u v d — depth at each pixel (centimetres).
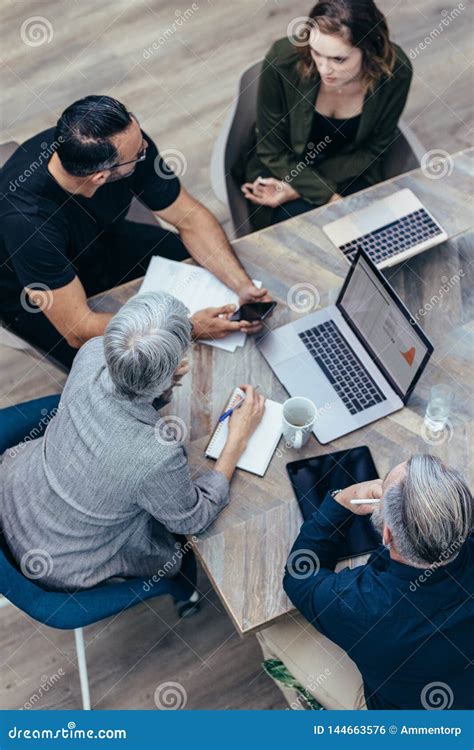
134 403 189
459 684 191
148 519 210
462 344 226
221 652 264
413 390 216
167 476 189
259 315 225
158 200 250
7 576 190
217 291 237
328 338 228
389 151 286
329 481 208
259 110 278
